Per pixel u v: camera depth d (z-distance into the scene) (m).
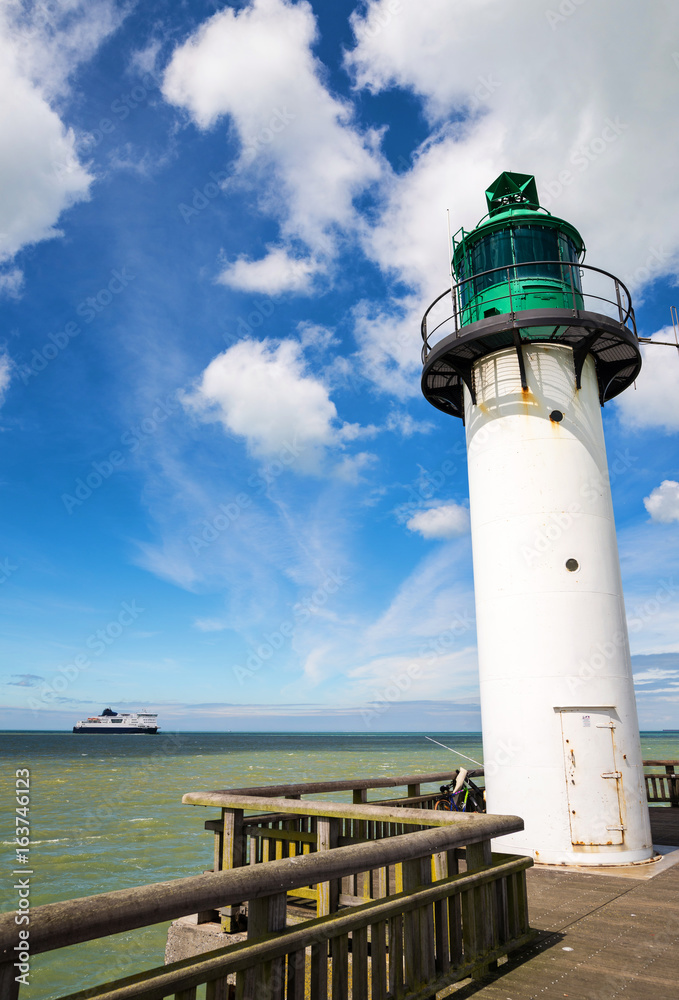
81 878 13.87
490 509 9.25
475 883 4.44
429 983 3.90
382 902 3.75
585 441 9.15
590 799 7.90
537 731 8.21
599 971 4.44
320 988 3.27
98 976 8.82
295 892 5.53
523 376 9.29
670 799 13.07
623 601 8.89
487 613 9.03
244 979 2.89
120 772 47.12
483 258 10.31
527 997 4.04
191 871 14.60
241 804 5.59
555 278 9.79
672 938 5.11
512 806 8.23
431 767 54.22
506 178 10.59
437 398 11.33
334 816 5.20
